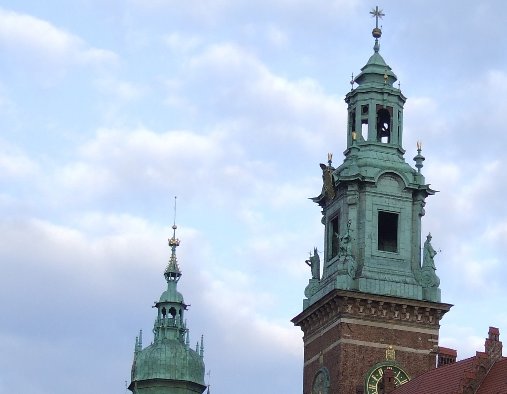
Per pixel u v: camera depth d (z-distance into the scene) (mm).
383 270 142125
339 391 137625
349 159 146750
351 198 144375
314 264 147000
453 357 141875
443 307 141625
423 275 142875
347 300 139750
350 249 142500
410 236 144500
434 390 125312
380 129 150000
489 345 122625
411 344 140375
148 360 186250
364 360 138875
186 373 186250
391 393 133250
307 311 144625
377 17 153500
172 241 194500
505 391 117125
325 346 141750
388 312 140625
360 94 149375
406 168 146375
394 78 151000
